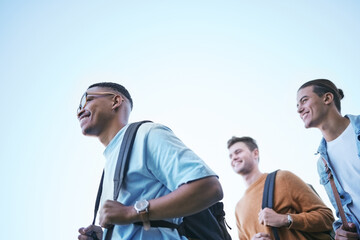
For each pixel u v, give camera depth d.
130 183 1.68
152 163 1.69
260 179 3.17
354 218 2.58
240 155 3.46
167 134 1.74
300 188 2.90
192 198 1.50
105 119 2.12
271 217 2.67
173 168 1.61
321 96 2.84
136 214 1.50
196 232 1.72
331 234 2.75
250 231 2.98
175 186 1.61
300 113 2.91
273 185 2.94
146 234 1.55
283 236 2.64
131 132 1.81
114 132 2.10
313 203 2.84
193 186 1.52
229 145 3.60
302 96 2.90
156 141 1.70
